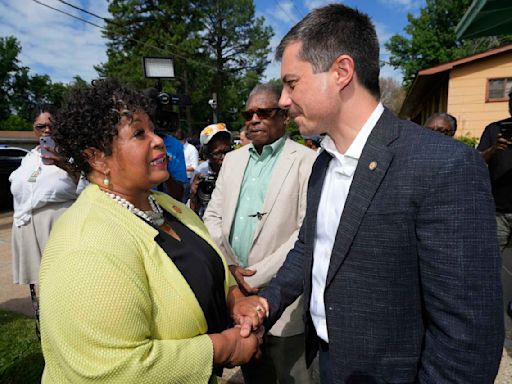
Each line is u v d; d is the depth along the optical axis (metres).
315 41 1.08
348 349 1.14
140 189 1.23
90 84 1.19
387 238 1.02
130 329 0.93
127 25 28.11
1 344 2.93
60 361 0.94
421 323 1.07
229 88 33.31
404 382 1.08
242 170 2.11
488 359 0.89
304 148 2.02
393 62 25.78
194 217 1.54
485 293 0.89
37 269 2.95
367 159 1.07
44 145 2.11
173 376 0.99
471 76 10.11
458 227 0.90
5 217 8.70
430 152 0.97
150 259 1.07
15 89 42.22
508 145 3.13
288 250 1.85
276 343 1.95
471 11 3.01
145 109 1.19
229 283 1.54
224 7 32.12
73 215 1.07
